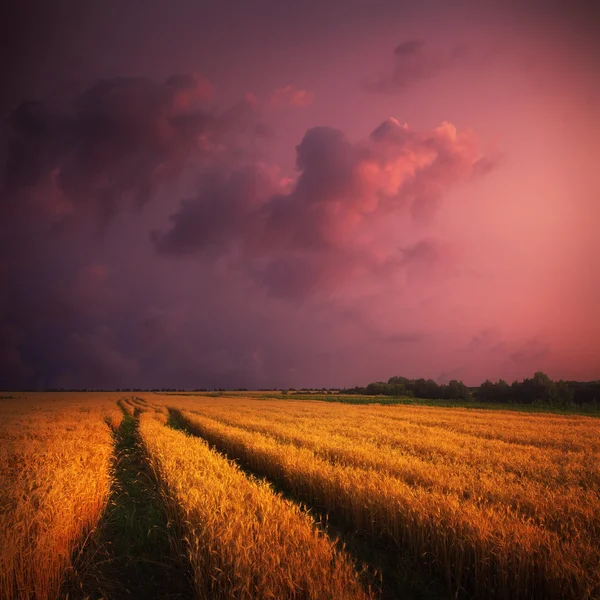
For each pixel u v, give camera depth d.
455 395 93.56
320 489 9.21
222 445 17.02
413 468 10.25
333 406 52.75
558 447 17.06
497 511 6.91
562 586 4.88
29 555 5.02
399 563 6.30
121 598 5.23
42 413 34.94
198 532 5.96
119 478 12.09
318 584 4.50
